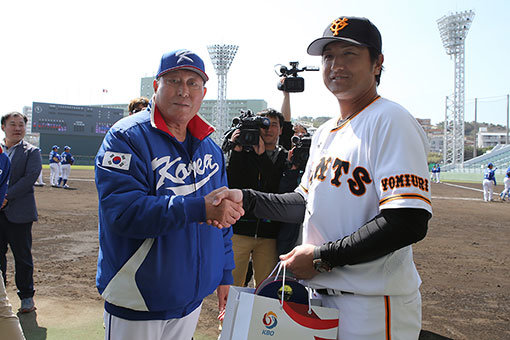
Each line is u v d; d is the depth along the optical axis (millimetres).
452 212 13328
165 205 1560
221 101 51406
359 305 1490
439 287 5070
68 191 16359
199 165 1916
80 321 3543
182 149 1822
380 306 1478
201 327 3586
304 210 1973
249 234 3141
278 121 3260
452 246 7723
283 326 1433
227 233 2225
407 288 1510
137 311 1692
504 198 18375
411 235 1360
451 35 46406
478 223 10867
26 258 3678
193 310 1899
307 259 1521
